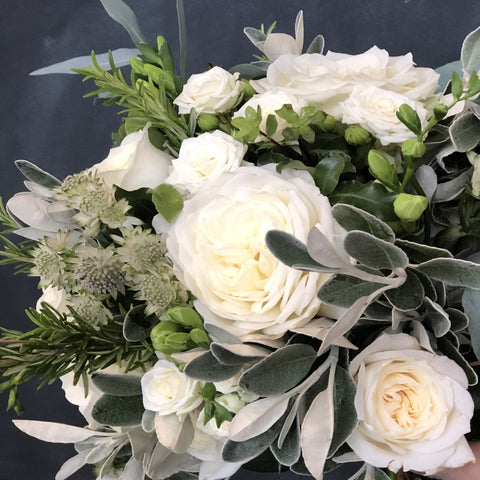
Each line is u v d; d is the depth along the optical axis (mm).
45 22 1222
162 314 618
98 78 726
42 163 1276
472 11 1044
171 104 777
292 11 1120
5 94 1263
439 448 546
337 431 546
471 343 623
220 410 593
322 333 551
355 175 679
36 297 1273
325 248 487
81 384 716
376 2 1080
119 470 733
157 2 1165
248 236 582
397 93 663
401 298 558
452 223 693
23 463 1288
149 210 682
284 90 691
